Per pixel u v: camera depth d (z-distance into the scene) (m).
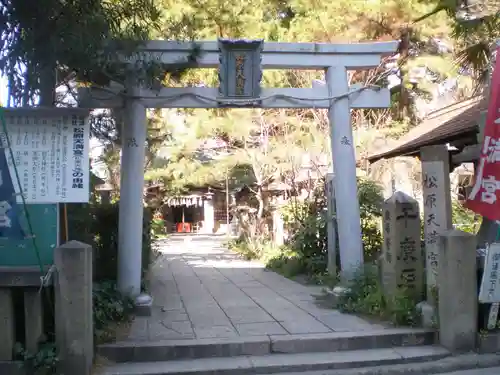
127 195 7.21
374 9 10.98
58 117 5.39
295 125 13.14
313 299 8.27
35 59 4.92
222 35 10.27
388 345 5.95
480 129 6.61
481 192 5.84
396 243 6.68
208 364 5.41
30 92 5.30
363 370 5.35
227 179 18.22
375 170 13.53
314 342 5.84
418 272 6.71
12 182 5.27
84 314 4.92
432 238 6.32
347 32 11.39
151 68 6.36
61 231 5.83
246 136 13.79
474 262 5.77
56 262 4.91
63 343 4.91
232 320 6.80
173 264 14.19
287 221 12.84
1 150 5.28
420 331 6.04
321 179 12.20
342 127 7.71
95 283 6.94
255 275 11.51
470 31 7.35
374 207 10.84
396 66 12.56
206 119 13.27
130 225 7.18
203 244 23.73
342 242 7.75
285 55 7.58
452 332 5.73
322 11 11.46
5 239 5.18
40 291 4.98
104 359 5.44
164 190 25.55
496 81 5.83
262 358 5.60
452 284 5.75
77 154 5.38
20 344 5.01
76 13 4.87
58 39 4.76
